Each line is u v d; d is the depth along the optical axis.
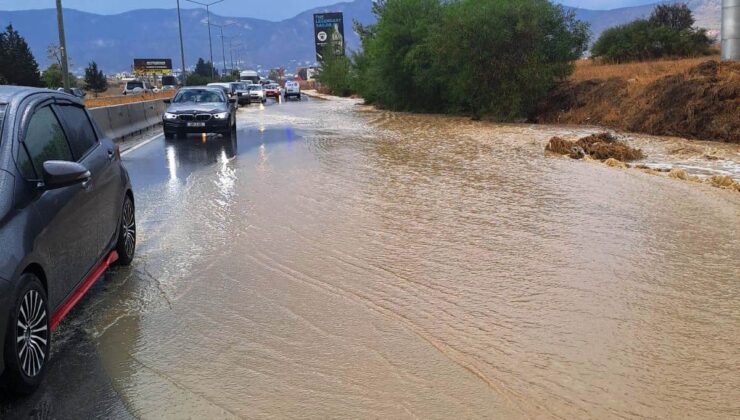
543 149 17.36
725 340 4.78
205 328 5.10
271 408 3.86
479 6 29.73
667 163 14.81
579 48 29.47
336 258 6.97
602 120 24.55
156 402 3.96
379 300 5.66
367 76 45.34
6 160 4.43
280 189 11.18
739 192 10.79
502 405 3.86
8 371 3.86
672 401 3.90
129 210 6.92
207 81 104.31
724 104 19.58
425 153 16.44
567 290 5.87
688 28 46.91
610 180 11.94
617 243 7.46
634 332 4.93
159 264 6.86
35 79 68.06
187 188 11.43
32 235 4.26
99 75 93.62
